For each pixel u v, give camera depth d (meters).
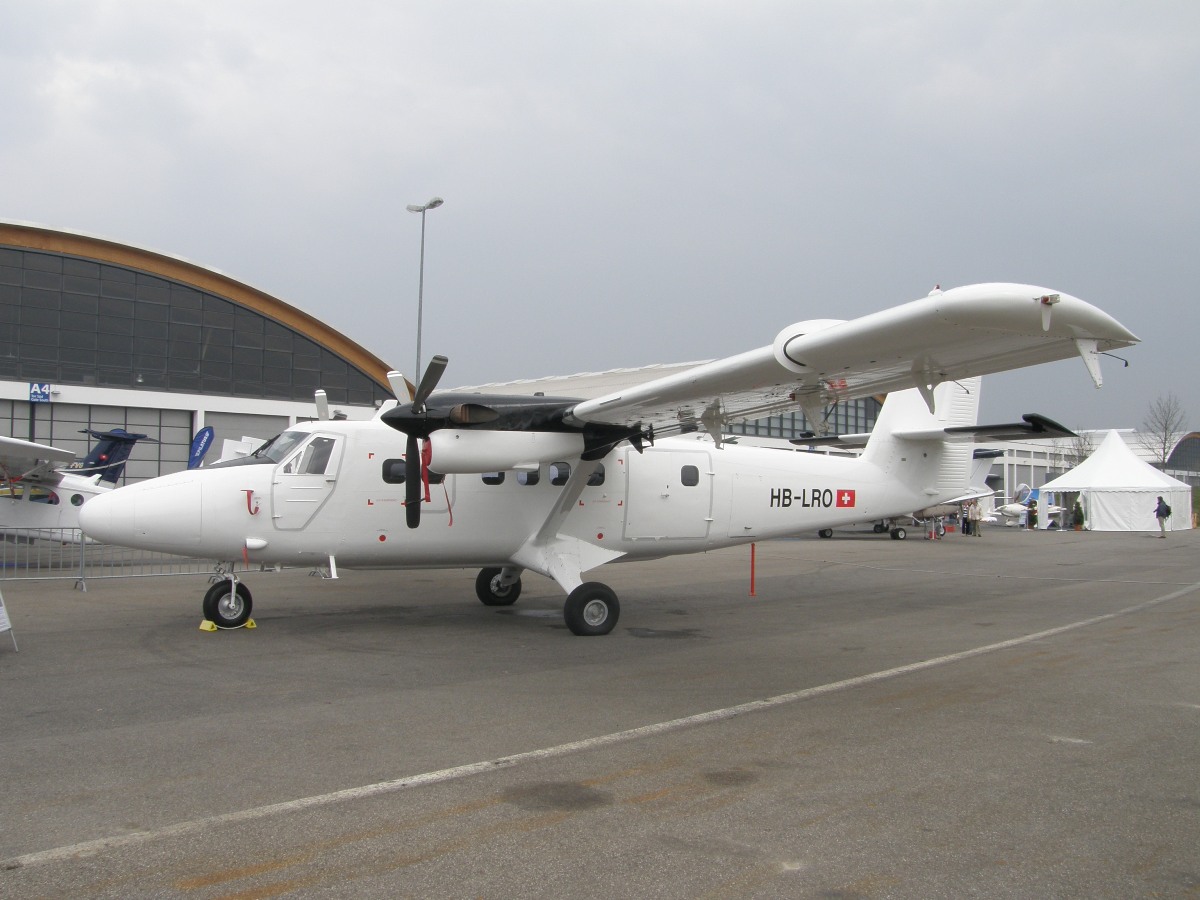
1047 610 12.92
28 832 4.16
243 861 3.85
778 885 3.66
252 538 9.98
